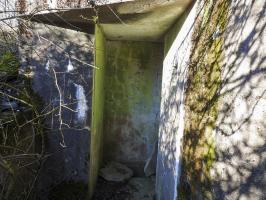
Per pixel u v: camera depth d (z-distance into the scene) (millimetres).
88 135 4426
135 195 5047
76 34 4355
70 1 3588
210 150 2238
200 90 2621
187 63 3139
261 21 1771
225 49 2188
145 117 6012
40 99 4383
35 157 3945
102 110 5672
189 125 2846
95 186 5164
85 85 4383
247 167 1764
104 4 3250
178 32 3832
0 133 3244
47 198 4402
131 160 6043
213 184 2137
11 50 4504
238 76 1938
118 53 5926
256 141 1712
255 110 1734
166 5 3254
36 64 4406
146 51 5941
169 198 3607
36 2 3732
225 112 2055
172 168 3555
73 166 4461
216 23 2438
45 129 4340
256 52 1778
